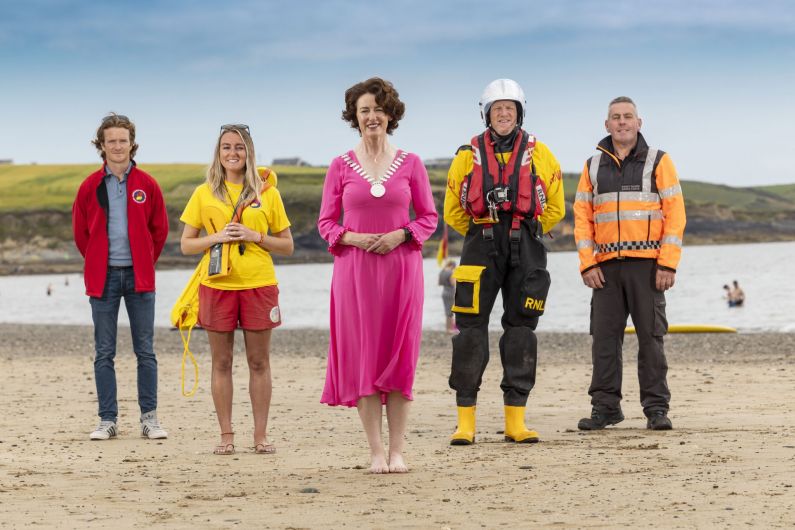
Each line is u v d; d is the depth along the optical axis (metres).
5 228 197.25
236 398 12.40
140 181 9.15
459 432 8.15
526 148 7.96
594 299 9.02
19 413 11.07
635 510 5.25
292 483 6.49
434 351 20.62
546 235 8.30
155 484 6.54
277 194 8.27
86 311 52.91
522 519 5.16
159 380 14.98
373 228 6.80
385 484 6.35
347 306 6.81
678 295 51.62
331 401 6.96
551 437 8.43
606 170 8.93
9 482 6.64
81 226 9.15
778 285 59.16
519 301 8.07
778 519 4.90
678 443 7.57
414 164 6.92
